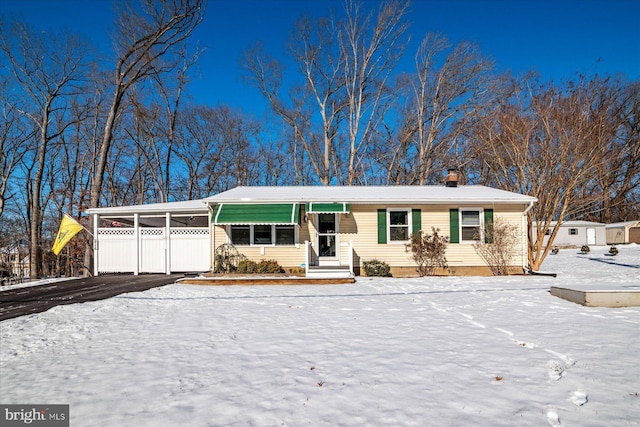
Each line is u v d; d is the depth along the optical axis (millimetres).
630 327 7621
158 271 18422
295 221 15688
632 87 37344
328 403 4285
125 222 22625
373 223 17344
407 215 17422
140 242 18578
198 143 43500
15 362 5797
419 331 7441
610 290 9984
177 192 43125
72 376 5191
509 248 17328
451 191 19078
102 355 6086
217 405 4266
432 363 5539
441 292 12508
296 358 5836
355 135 34000
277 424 3840
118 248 18656
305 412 4078
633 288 10508
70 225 18969
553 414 3988
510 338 6879
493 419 3898
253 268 16250
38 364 5691
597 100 22281
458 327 7758
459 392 4543
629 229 42625
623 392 4508
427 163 33906
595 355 5848
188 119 42531
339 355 5953
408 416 3973
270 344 6602
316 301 11016
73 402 4391
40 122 30969
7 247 34188
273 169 45312
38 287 14617
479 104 31609
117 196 40500
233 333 7375
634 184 41156
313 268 15883
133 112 33938
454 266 17250
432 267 17125
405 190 19500
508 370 5246
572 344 6445
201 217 22766
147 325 8094
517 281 15109
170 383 4895
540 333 7203
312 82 34469
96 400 4434
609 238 44625
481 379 4934
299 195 17781
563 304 10250
